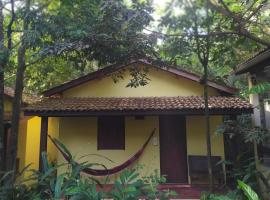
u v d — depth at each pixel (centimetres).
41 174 562
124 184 521
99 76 1028
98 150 985
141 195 539
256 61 729
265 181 671
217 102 893
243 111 838
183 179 969
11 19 651
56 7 582
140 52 612
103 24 553
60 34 539
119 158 978
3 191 516
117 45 608
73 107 877
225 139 980
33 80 1104
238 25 457
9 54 605
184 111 850
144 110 857
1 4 649
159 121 1002
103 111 863
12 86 1196
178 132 998
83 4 565
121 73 872
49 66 960
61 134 998
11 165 730
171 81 1062
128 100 982
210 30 468
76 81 1031
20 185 552
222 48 556
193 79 1019
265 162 768
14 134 750
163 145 995
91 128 1000
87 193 477
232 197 577
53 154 1048
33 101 1146
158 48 552
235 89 1000
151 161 970
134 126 995
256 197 466
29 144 1198
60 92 1052
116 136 995
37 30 532
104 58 654
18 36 757
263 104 830
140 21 500
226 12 410
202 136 978
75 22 552
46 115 865
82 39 566
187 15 376
